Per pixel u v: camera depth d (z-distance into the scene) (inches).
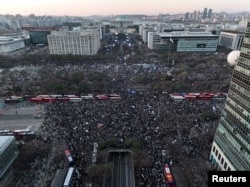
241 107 4224.9
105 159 4982.8
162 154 5236.2
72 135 5974.4
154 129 6235.2
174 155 5236.2
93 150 5324.8
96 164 4783.5
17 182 4562.0
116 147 5442.9
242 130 4119.1
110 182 4480.8
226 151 4650.6
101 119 6830.7
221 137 4950.8
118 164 5000.0
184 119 6894.7
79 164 4928.6
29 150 5334.6
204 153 5433.1
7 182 4589.1
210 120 6894.7
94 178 4544.8
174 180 4500.5
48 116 7268.7
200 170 4854.8
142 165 4872.0
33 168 4926.2
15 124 6904.5
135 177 4574.3
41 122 6983.3
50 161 5118.1
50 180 4534.9
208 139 5836.6
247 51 4101.9
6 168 4798.2
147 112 7342.5
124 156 5275.6
